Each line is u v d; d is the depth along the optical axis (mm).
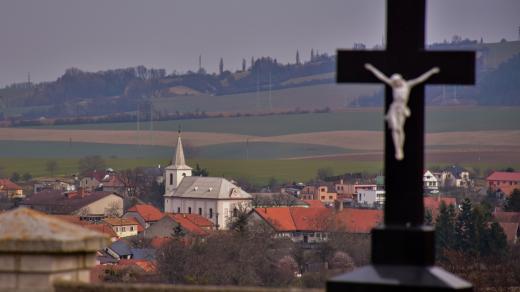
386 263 40469
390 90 41438
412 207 40969
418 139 41062
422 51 41281
